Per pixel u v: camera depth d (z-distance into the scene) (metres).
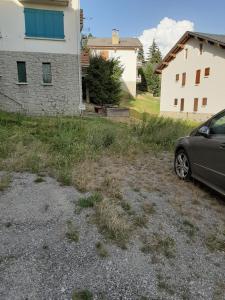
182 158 5.52
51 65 18.36
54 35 18.03
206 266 2.84
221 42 24.66
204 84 28.42
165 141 9.18
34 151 6.55
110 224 3.34
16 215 3.57
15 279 2.46
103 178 5.27
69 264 2.70
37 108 18.62
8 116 13.98
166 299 2.36
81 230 3.29
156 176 5.70
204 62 28.19
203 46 28.19
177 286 2.52
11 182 4.70
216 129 4.60
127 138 9.20
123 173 5.73
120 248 3.01
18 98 18.20
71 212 3.72
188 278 2.64
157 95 54.78
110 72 29.08
